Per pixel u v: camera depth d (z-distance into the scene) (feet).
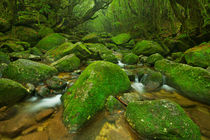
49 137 6.02
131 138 6.02
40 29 34.63
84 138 6.00
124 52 35.81
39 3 31.50
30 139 5.87
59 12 44.01
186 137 5.33
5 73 11.97
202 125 7.16
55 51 22.72
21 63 12.25
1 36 24.93
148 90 12.15
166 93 11.59
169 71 14.44
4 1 25.59
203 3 23.54
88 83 8.64
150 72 15.06
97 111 7.60
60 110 8.28
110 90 9.28
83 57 21.99
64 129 6.47
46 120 7.21
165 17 45.37
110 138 6.00
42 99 9.73
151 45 27.96
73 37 41.78
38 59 21.04
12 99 8.46
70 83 12.99
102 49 25.17
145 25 49.70
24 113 7.75
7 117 7.25
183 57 19.34
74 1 45.55
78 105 7.27
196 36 22.98
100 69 9.80
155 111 6.39
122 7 61.98
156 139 5.65
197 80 10.68
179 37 26.63
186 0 23.27
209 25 20.29
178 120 5.77
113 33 86.63
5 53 18.98
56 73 15.03
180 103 9.73
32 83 11.51
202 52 16.44
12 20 26.91
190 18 23.91
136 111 6.81
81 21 47.50
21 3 31.07
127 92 10.62
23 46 24.17
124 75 11.32
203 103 9.65
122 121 7.09
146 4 47.42
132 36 57.21
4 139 5.79
